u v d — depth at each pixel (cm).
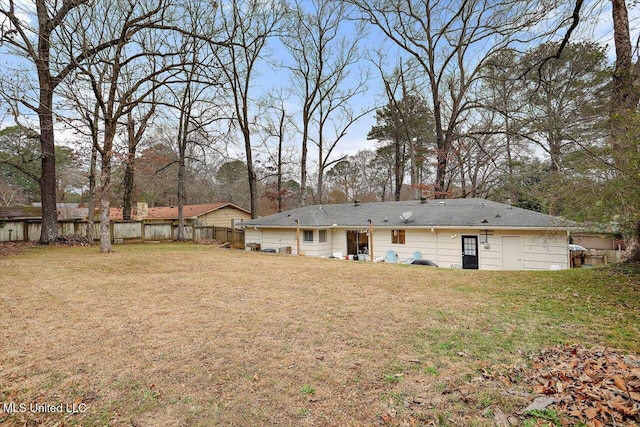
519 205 1939
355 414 262
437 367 332
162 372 335
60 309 549
